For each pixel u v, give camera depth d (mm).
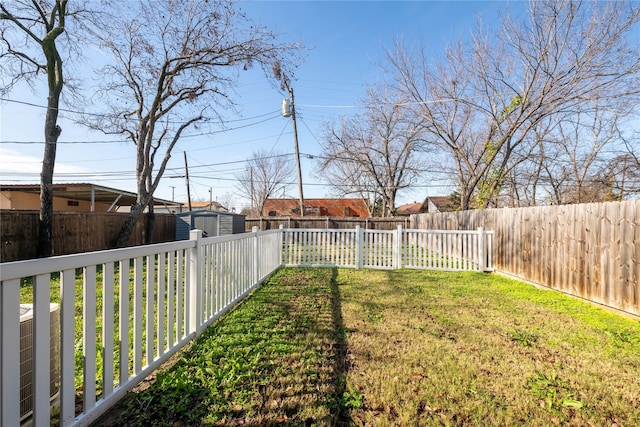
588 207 4398
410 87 12945
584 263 4422
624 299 3795
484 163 12445
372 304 4098
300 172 15992
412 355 2631
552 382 2268
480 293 4809
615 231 3957
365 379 2240
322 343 2818
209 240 3146
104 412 1754
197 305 2859
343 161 21891
